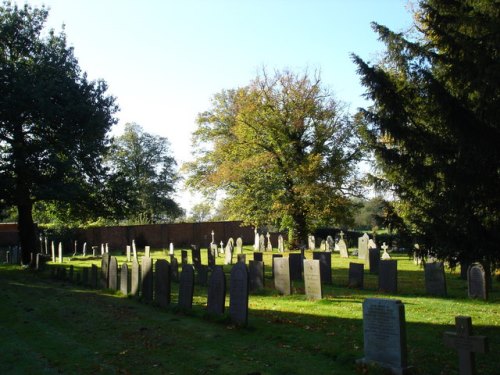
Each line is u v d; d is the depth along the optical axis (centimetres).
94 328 1095
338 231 4662
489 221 868
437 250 917
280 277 1567
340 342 902
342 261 2803
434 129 1043
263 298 1477
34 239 3120
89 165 2959
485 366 748
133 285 1562
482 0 906
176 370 771
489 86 815
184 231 5309
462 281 1795
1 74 2623
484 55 830
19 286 1933
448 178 870
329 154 3731
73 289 1817
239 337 970
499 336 948
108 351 894
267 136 3847
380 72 1072
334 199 3575
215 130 4778
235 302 1084
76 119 2800
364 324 759
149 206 6975
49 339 1001
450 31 933
